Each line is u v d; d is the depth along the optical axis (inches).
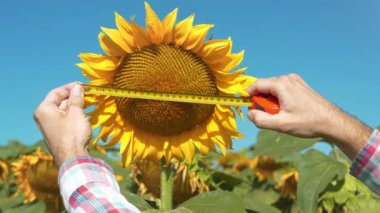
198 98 32.2
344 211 48.1
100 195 22.1
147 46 33.1
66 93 28.2
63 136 24.9
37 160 73.0
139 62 33.0
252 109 29.7
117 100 33.9
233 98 31.3
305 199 48.4
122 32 32.1
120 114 34.3
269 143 54.8
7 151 90.5
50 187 74.2
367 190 48.8
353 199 48.1
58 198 75.6
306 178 49.1
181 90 33.1
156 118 33.9
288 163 80.0
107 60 32.8
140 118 34.1
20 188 75.3
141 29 31.9
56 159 24.9
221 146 34.7
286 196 69.6
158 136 35.1
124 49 32.4
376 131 28.9
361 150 28.5
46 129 25.5
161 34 32.5
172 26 32.3
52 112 25.9
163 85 33.0
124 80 33.1
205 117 34.9
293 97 27.3
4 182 89.8
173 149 35.1
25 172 75.1
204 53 32.8
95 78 32.8
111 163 62.2
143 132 35.0
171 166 37.2
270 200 71.7
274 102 28.4
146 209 36.9
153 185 56.4
